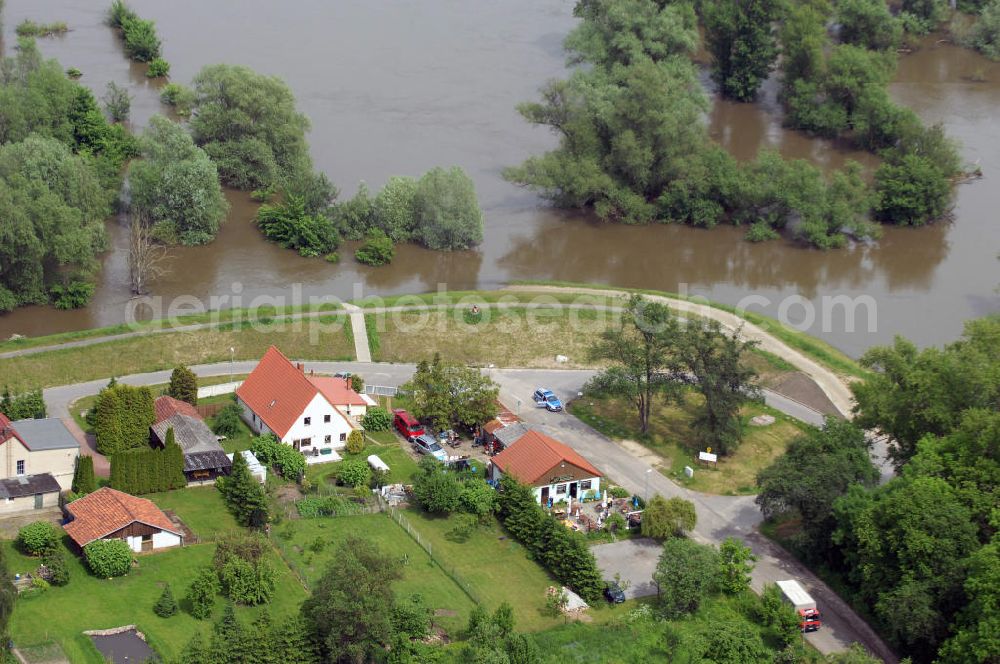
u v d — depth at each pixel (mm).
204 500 133125
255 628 105125
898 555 118250
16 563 116500
